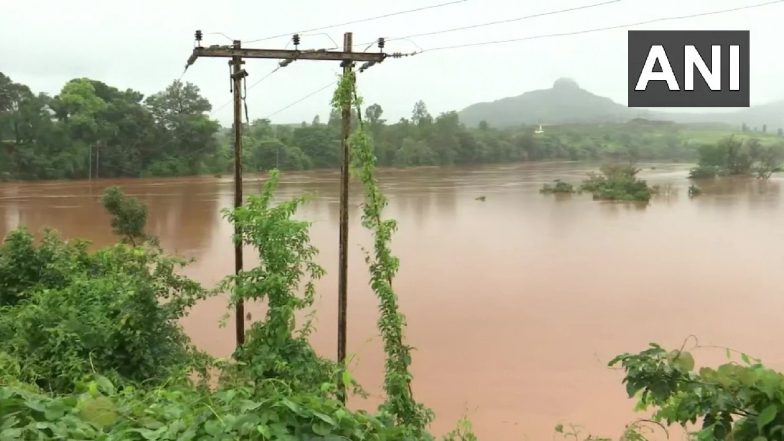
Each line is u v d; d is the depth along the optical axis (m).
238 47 10.32
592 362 12.92
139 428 2.97
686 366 3.07
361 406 10.35
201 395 3.91
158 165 68.81
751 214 39.53
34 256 10.21
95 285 8.28
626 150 122.38
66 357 6.57
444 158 99.62
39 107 62.59
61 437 2.79
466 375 12.20
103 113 65.81
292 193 53.34
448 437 6.54
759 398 2.83
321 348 13.51
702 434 2.93
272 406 2.85
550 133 133.00
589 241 28.78
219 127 73.06
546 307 17.23
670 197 51.22
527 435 9.64
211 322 14.90
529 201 47.31
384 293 6.73
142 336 7.21
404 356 6.54
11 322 7.82
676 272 22.03
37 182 60.03
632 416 10.28
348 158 9.60
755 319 16.25
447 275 21.30
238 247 10.34
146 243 17.59
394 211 40.66
